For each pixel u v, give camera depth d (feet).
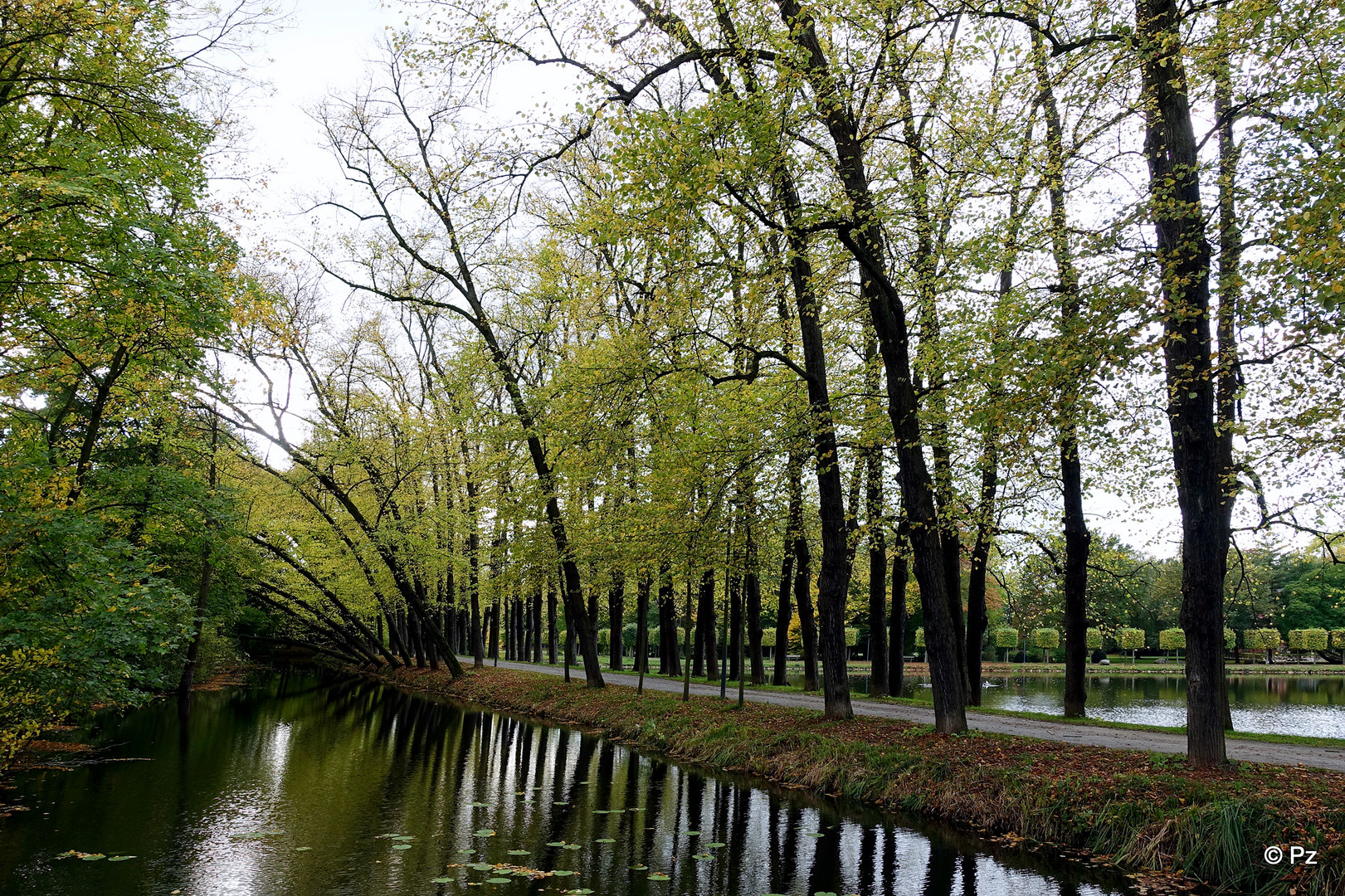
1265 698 111.86
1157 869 29.14
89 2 35.65
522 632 184.24
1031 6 36.78
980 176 41.68
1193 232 33.68
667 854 32.55
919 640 200.44
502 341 84.74
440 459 99.55
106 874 29.35
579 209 67.77
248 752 57.98
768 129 37.04
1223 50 32.37
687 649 70.44
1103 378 33.96
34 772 48.88
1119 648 197.47
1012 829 34.17
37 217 34.58
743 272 44.06
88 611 38.47
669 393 50.78
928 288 52.11
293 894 27.27
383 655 152.25
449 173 60.13
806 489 65.98
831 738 47.24
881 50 39.70
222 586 90.33
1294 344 30.35
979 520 56.24
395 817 38.70
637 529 63.41
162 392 50.24
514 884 28.60
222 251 43.55
